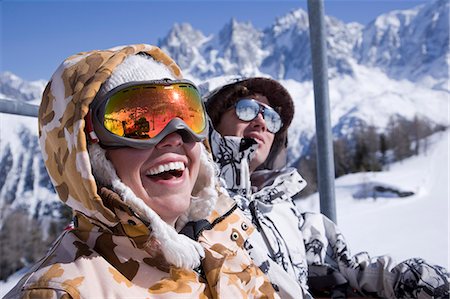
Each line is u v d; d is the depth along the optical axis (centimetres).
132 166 110
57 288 96
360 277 188
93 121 110
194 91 121
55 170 112
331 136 211
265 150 198
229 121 197
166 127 111
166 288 107
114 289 100
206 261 120
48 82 114
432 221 1694
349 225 1945
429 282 172
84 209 108
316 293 191
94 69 108
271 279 154
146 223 107
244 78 201
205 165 130
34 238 4150
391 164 5228
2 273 3488
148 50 121
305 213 199
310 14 207
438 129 7006
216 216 138
